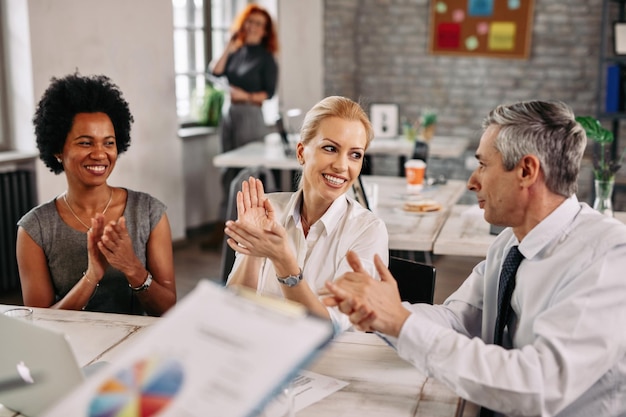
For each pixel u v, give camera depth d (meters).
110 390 0.99
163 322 1.05
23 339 1.30
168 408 0.95
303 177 2.07
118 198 2.41
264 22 5.89
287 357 0.95
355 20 7.16
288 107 7.01
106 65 5.06
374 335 1.85
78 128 2.28
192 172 6.08
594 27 6.65
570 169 1.51
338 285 1.47
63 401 1.00
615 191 6.17
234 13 6.76
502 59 6.91
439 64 7.07
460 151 5.63
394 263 2.13
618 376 1.48
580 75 6.76
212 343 1.00
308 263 2.03
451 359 1.42
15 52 4.62
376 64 7.21
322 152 1.98
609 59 6.11
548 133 1.48
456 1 6.91
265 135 6.04
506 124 1.51
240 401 0.93
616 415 1.49
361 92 7.30
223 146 5.94
